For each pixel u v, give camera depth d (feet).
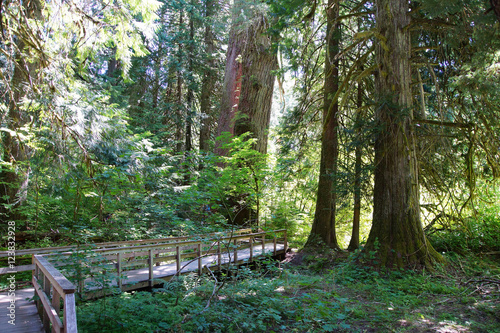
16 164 26.53
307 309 16.92
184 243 23.91
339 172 34.65
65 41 24.81
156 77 67.41
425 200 36.24
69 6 22.72
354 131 29.55
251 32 48.42
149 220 35.55
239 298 18.31
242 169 39.24
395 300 19.45
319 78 42.24
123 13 24.48
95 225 31.22
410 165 27.12
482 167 32.63
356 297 20.65
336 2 33.50
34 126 26.53
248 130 47.01
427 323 15.94
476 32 19.90
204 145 64.49
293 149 42.06
